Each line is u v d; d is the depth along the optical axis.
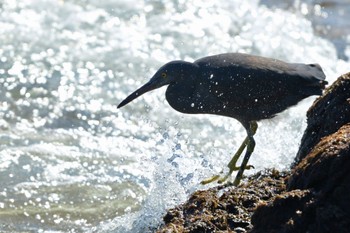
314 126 10.08
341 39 20.73
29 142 13.70
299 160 10.16
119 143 14.10
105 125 14.90
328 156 7.97
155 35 19.09
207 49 18.64
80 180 12.30
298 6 22.75
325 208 7.72
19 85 16.11
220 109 11.38
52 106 15.43
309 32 20.69
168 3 20.98
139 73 17.14
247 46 19.12
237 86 10.99
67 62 17.30
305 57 18.91
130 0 20.91
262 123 11.98
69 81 16.52
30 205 11.32
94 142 14.03
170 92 11.32
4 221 10.74
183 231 8.82
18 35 18.28
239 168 11.38
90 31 18.98
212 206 9.19
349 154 7.84
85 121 14.98
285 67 11.04
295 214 7.84
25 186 11.93
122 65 17.39
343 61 19.02
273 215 8.00
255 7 21.86
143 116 15.37
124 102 11.29
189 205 9.40
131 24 19.62
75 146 13.73
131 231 10.09
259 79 10.91
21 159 12.86
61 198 11.61
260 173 10.16
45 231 10.56
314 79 10.93
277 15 21.52
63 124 14.75
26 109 15.20
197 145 14.05
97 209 11.30
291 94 11.03
